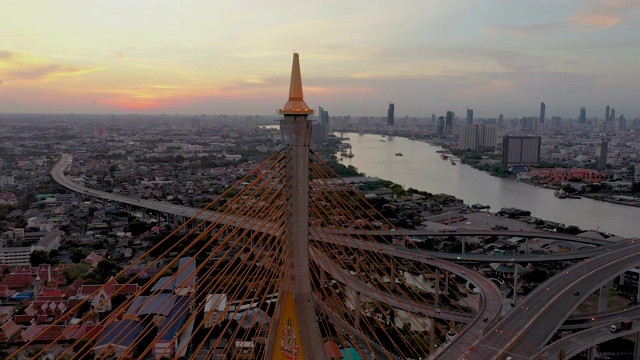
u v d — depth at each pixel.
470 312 175.12
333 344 130.88
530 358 130.62
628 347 167.38
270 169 76.81
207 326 152.50
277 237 75.50
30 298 187.75
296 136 73.12
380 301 170.75
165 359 135.25
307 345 72.69
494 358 129.12
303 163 73.94
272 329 75.12
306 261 74.19
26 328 158.00
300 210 73.94
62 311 170.62
